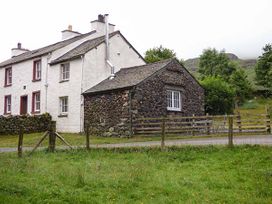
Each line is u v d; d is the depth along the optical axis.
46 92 30.73
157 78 25.14
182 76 27.05
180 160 12.87
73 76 28.27
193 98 27.61
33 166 11.98
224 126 24.09
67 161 13.38
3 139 25.23
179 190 8.84
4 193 8.17
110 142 20.02
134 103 23.52
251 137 18.78
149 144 16.75
